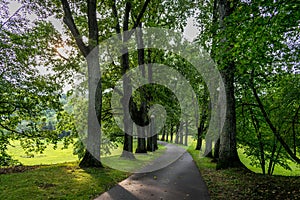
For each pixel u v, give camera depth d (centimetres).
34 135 1658
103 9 1803
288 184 789
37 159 2223
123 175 1074
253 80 1328
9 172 1048
